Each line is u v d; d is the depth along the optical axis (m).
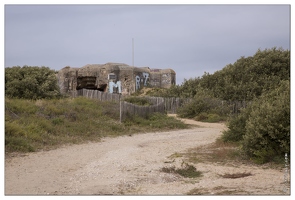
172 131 20.14
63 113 18.41
